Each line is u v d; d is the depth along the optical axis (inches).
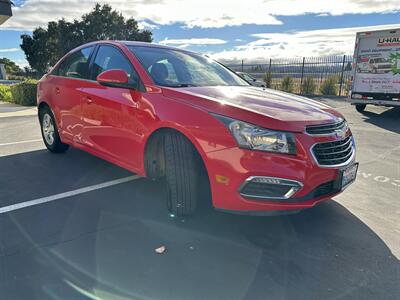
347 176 122.4
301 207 108.3
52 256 103.0
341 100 662.5
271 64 844.6
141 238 115.0
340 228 126.3
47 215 130.1
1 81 1192.2
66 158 206.5
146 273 96.3
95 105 158.2
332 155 115.0
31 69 1971.0
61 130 194.5
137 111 134.5
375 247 113.7
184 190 120.2
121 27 1694.1
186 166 118.5
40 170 183.6
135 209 137.2
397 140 293.1
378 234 122.6
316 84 778.8
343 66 747.4
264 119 106.7
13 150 226.1
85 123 168.1
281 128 105.9
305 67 800.3
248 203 107.3
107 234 117.0
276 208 106.7
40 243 110.0
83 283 91.2
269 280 95.0
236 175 106.7
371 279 97.0
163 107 124.6
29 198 145.9
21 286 89.4
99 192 154.2
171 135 121.8
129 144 140.9
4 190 154.3
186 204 121.6
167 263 101.3
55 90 194.4
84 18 1668.3
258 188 106.2
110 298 85.9
